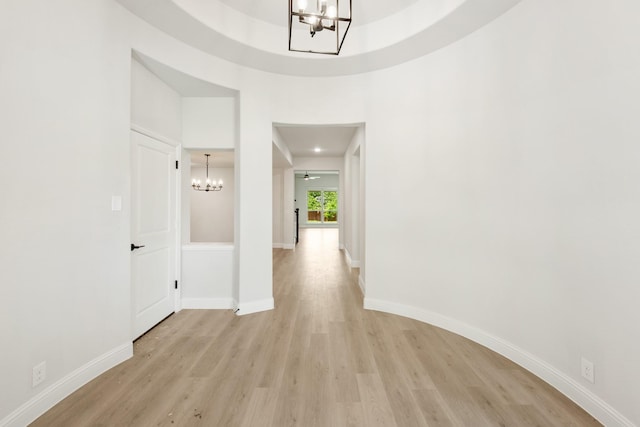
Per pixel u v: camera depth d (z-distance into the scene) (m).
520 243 2.33
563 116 1.96
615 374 1.62
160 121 3.12
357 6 2.93
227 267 3.67
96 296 2.17
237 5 2.92
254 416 1.77
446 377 2.19
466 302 2.87
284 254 7.94
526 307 2.28
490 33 2.59
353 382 2.12
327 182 17.16
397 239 3.47
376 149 3.58
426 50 3.10
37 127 1.74
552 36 2.04
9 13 1.59
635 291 1.51
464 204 2.87
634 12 1.52
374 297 3.67
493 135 2.57
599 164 1.71
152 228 3.05
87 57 2.08
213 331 3.00
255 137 3.53
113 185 2.31
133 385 2.07
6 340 1.60
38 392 1.76
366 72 3.59
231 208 9.52
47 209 1.81
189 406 1.86
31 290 1.72
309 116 3.69
